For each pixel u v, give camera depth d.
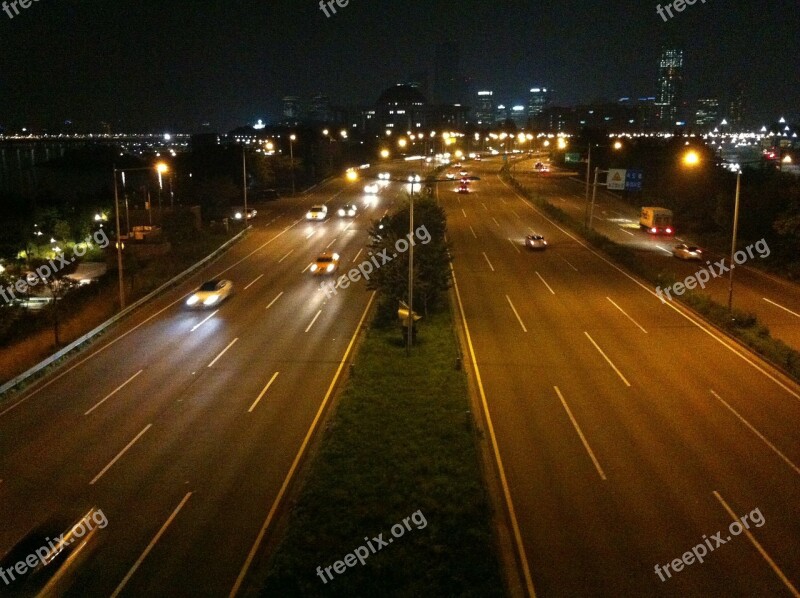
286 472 22.89
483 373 32.47
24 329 41.72
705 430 26.09
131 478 22.52
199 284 51.16
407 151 180.75
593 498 21.20
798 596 16.67
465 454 23.28
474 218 80.81
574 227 72.62
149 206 68.50
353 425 25.62
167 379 31.86
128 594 16.70
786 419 27.14
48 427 26.69
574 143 131.12
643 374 32.25
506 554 18.39
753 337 36.38
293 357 34.88
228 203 90.62
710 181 83.06
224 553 18.39
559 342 37.22
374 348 35.12
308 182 112.12
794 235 58.66
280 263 58.34
